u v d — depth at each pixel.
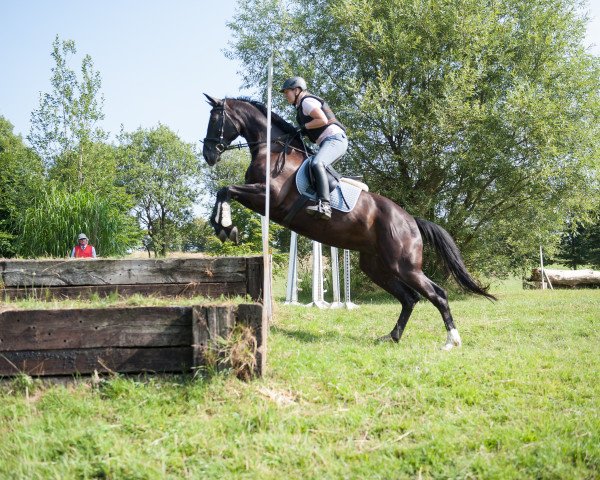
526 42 16.39
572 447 3.31
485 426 3.73
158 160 55.19
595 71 15.98
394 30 15.66
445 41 16.05
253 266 6.28
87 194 14.91
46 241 14.18
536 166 15.24
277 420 3.60
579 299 12.09
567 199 16.53
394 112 15.59
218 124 6.45
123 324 4.07
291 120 17.42
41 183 16.94
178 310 4.11
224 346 4.05
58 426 3.43
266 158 5.64
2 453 3.11
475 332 7.51
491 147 15.22
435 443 3.38
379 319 8.73
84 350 4.02
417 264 6.59
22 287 5.95
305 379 4.44
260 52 18.70
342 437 3.52
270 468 3.08
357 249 6.70
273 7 18.38
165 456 3.09
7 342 3.95
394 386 4.46
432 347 6.29
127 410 3.67
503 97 16.39
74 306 4.20
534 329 7.69
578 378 4.88
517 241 17.66
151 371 4.06
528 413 3.95
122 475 2.93
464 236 17.56
